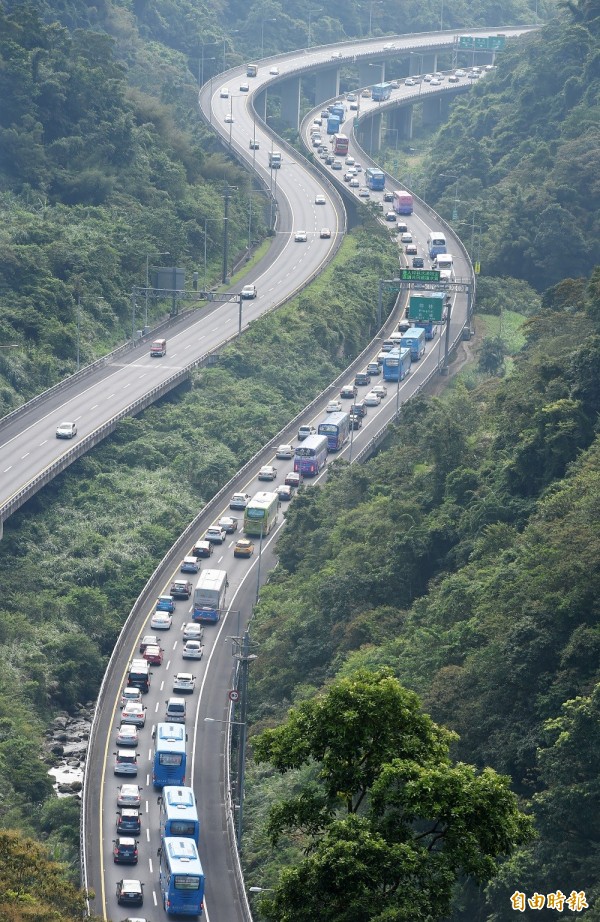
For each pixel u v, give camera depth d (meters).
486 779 197.88
